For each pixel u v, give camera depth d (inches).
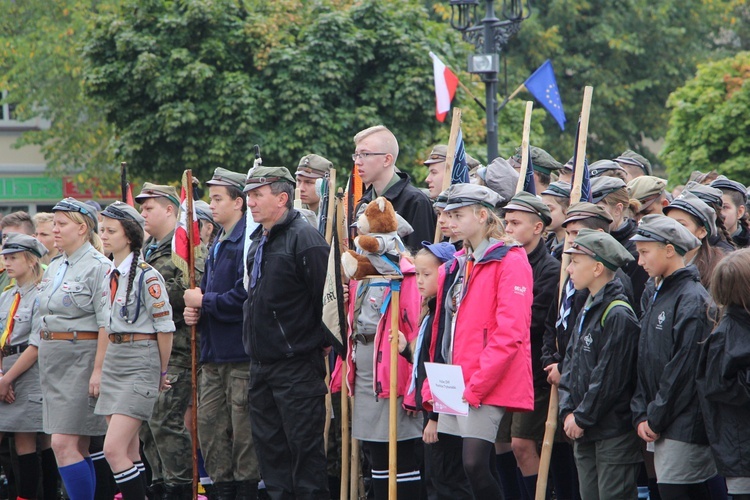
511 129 3021.7
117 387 882.8
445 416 754.8
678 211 749.9
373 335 807.7
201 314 924.6
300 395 829.2
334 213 943.0
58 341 920.3
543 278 834.2
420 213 890.1
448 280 767.7
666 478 674.8
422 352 778.2
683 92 2664.9
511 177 959.0
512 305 722.8
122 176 1080.8
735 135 2561.5
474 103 2913.4
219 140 2384.4
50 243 1116.5
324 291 804.6
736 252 637.9
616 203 845.2
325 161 1048.8
